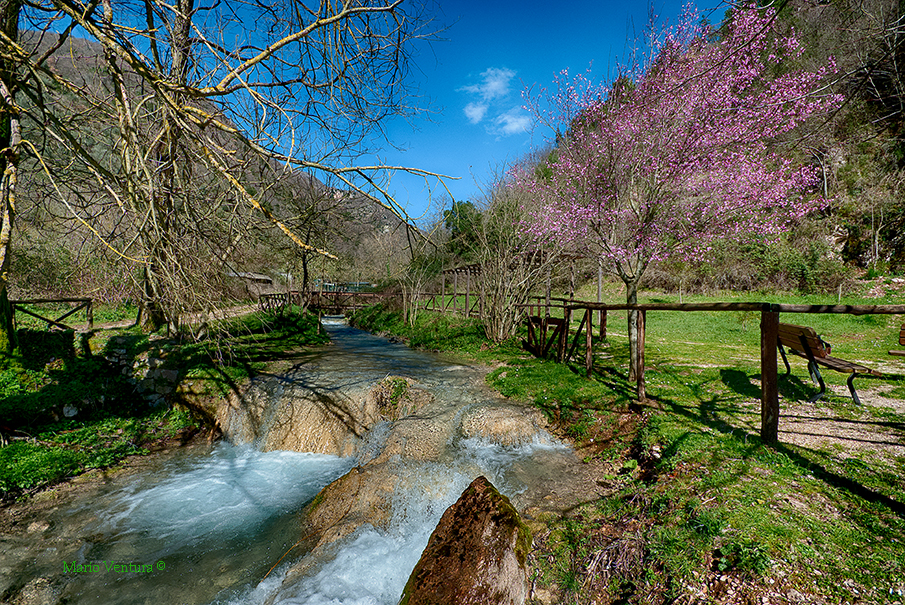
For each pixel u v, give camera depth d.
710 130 6.75
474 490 3.64
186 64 3.86
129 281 4.71
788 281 18.33
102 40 2.95
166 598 3.62
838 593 2.14
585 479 4.54
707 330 14.55
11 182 4.57
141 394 8.18
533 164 14.21
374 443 6.35
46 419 6.81
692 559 2.61
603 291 23.94
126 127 3.40
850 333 12.53
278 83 3.47
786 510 2.88
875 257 17.52
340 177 3.20
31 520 4.77
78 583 3.81
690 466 3.79
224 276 4.74
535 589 2.90
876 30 4.20
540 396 6.87
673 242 7.80
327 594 3.39
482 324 14.08
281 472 6.06
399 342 14.96
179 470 6.16
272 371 9.21
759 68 7.47
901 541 2.46
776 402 3.95
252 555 4.16
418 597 2.89
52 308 12.88
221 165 3.15
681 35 7.20
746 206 8.66
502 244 13.17
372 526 4.18
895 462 3.49
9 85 4.84
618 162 6.76
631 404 5.81
